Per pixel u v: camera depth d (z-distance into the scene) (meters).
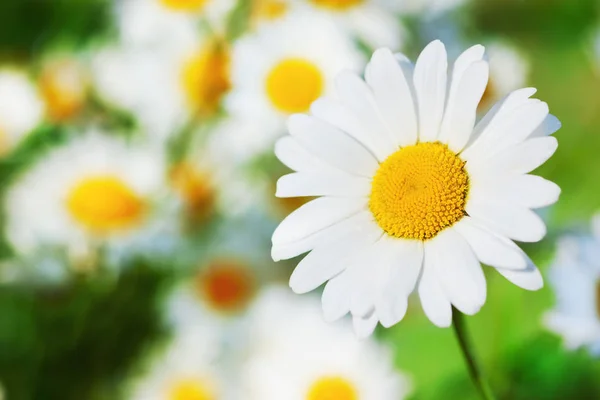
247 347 0.47
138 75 0.53
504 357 0.45
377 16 0.47
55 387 0.48
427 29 0.48
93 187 0.48
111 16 0.57
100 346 0.49
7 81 0.55
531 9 0.63
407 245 0.34
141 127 0.52
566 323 0.40
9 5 0.60
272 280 0.50
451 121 0.34
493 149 0.33
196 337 0.48
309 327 0.46
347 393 0.44
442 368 0.45
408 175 0.34
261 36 0.47
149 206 0.49
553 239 0.44
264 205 0.51
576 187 0.51
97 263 0.48
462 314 0.34
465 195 0.34
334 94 0.46
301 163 0.35
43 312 0.49
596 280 0.40
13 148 0.54
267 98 0.47
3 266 0.48
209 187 0.50
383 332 0.46
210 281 0.49
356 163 0.35
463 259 0.33
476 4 0.63
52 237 0.48
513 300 0.45
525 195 0.33
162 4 0.52
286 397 0.45
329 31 0.47
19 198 0.49
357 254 0.34
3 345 0.48
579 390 0.44
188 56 0.52
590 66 0.60
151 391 0.47
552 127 0.34
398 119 0.35
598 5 0.61
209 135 0.51
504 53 0.52
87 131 0.53
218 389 0.47
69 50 0.57
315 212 0.34
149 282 0.50
